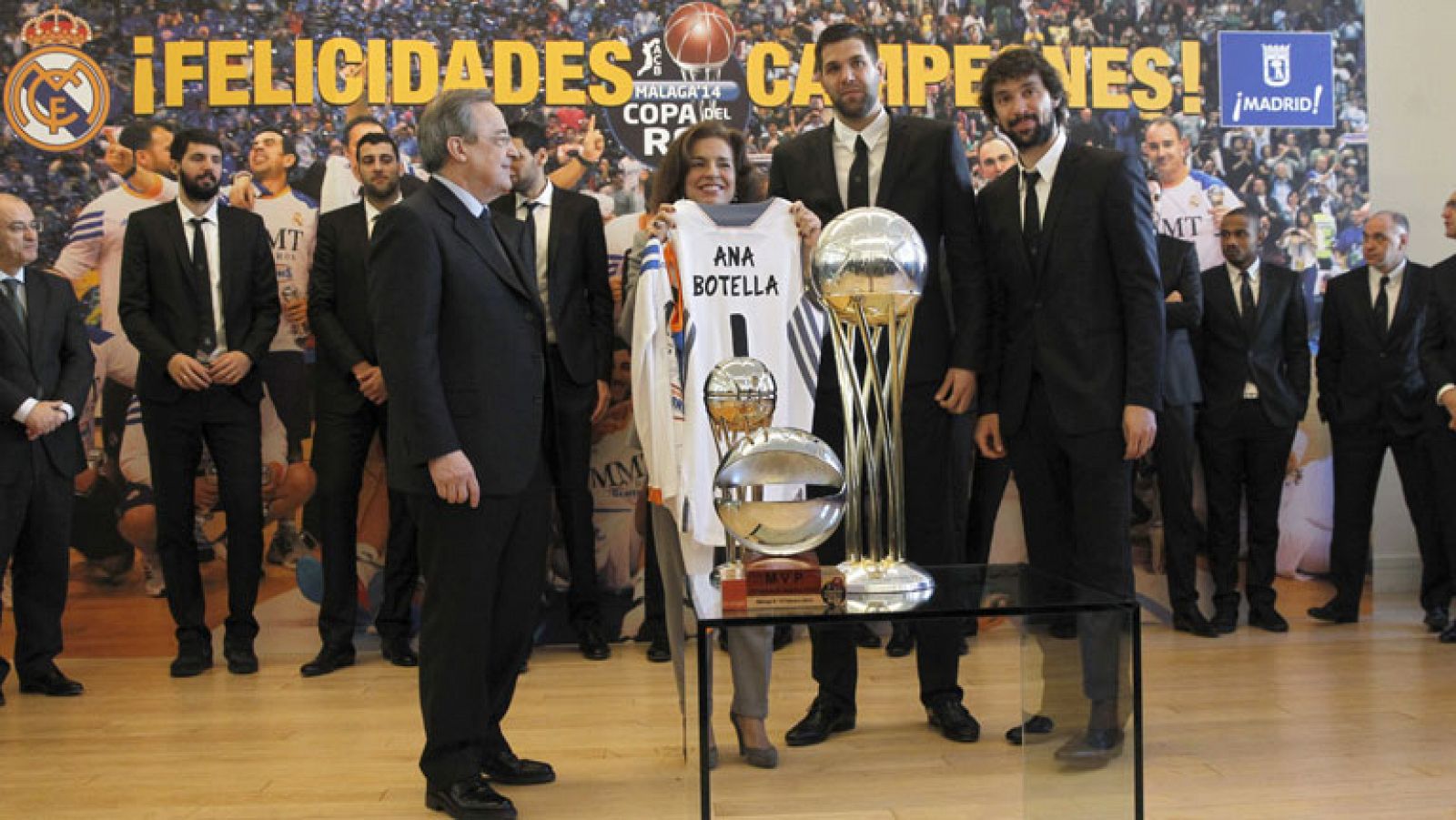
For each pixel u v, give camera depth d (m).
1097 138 5.14
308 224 4.91
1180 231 5.18
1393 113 6.00
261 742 3.47
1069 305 3.25
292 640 4.89
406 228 2.65
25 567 4.21
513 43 4.97
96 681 4.39
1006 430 3.38
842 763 2.39
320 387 4.64
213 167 4.70
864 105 3.41
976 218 3.43
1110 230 3.23
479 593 2.74
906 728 2.58
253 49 4.90
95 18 4.88
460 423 2.72
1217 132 5.19
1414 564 6.02
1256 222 5.00
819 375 3.39
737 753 2.15
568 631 4.92
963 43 5.09
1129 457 3.22
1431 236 6.02
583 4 4.98
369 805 2.86
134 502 4.86
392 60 4.93
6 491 4.11
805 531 2.12
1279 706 3.66
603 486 4.92
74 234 4.87
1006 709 2.79
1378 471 5.11
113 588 4.85
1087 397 3.21
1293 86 5.22
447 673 2.73
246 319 4.66
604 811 2.78
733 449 2.17
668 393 3.37
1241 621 5.12
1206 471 5.02
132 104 4.89
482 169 2.76
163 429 4.50
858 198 3.43
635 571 4.96
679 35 5.00
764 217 3.35
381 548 4.91
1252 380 4.92
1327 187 5.23
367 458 4.80
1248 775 2.95
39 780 3.11
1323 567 5.24
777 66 5.04
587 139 4.98
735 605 2.05
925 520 3.36
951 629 2.47
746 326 3.30
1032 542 3.38
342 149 4.92
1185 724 3.48
